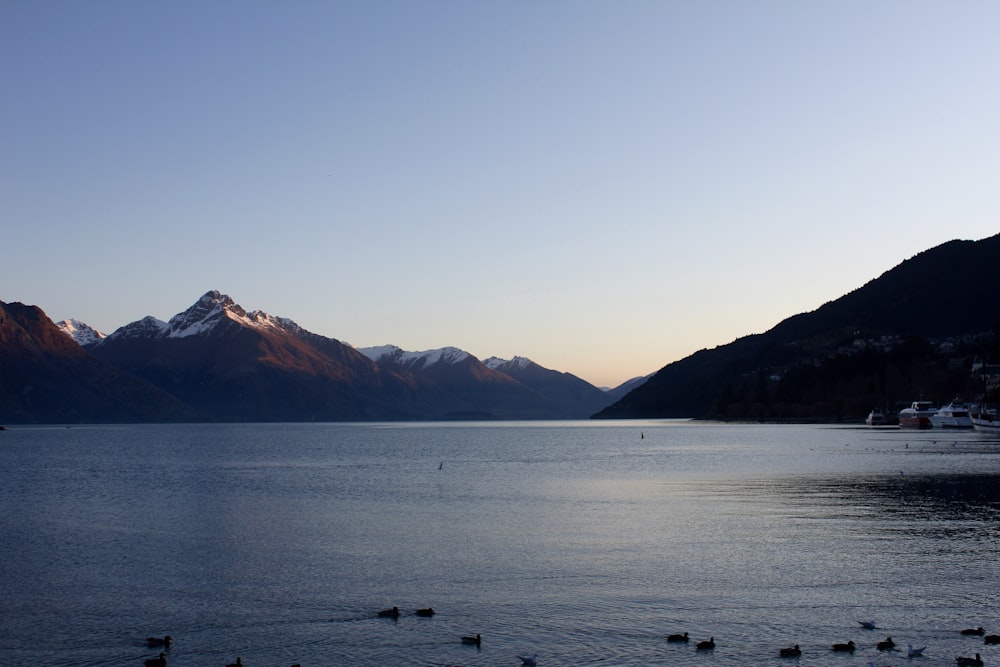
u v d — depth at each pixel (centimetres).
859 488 8238
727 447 16625
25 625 3788
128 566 4888
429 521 6438
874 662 3241
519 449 18275
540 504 7425
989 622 3678
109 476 11206
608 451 16438
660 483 9200
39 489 9319
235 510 7219
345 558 5047
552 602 4041
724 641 3488
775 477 9625
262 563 4931
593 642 3500
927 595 4072
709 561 4816
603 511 6881
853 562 4741
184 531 6075
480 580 4462
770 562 4769
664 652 3378
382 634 3628
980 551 5003
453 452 17238
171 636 3622
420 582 4441
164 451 18725
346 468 12469
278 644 3525
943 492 7812
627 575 4519
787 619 3747
